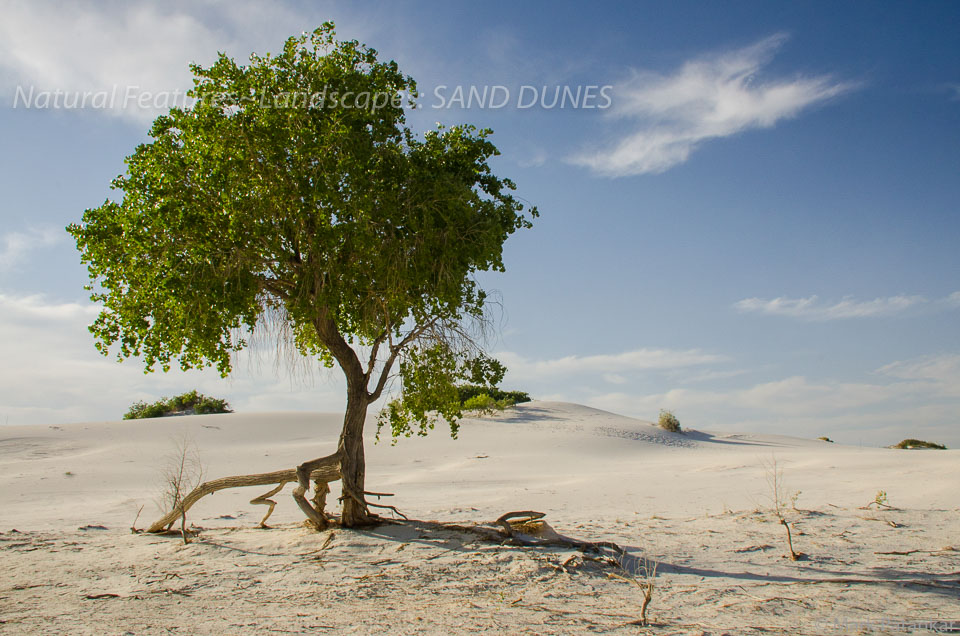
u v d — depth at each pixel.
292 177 10.30
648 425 55.44
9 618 7.03
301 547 10.77
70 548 11.52
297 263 11.26
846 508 16.61
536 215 12.42
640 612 7.23
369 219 10.34
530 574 8.84
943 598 7.93
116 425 46.06
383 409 13.16
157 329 10.45
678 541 12.27
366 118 10.99
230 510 18.59
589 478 26.94
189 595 8.08
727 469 29.44
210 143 10.06
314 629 6.54
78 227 10.59
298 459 33.69
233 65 10.45
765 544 11.86
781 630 6.56
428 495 21.77
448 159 11.99
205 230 9.94
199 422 47.84
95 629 6.56
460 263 11.20
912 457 30.30
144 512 18.38
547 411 59.50
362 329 12.05
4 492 23.27
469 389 59.00
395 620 6.88
